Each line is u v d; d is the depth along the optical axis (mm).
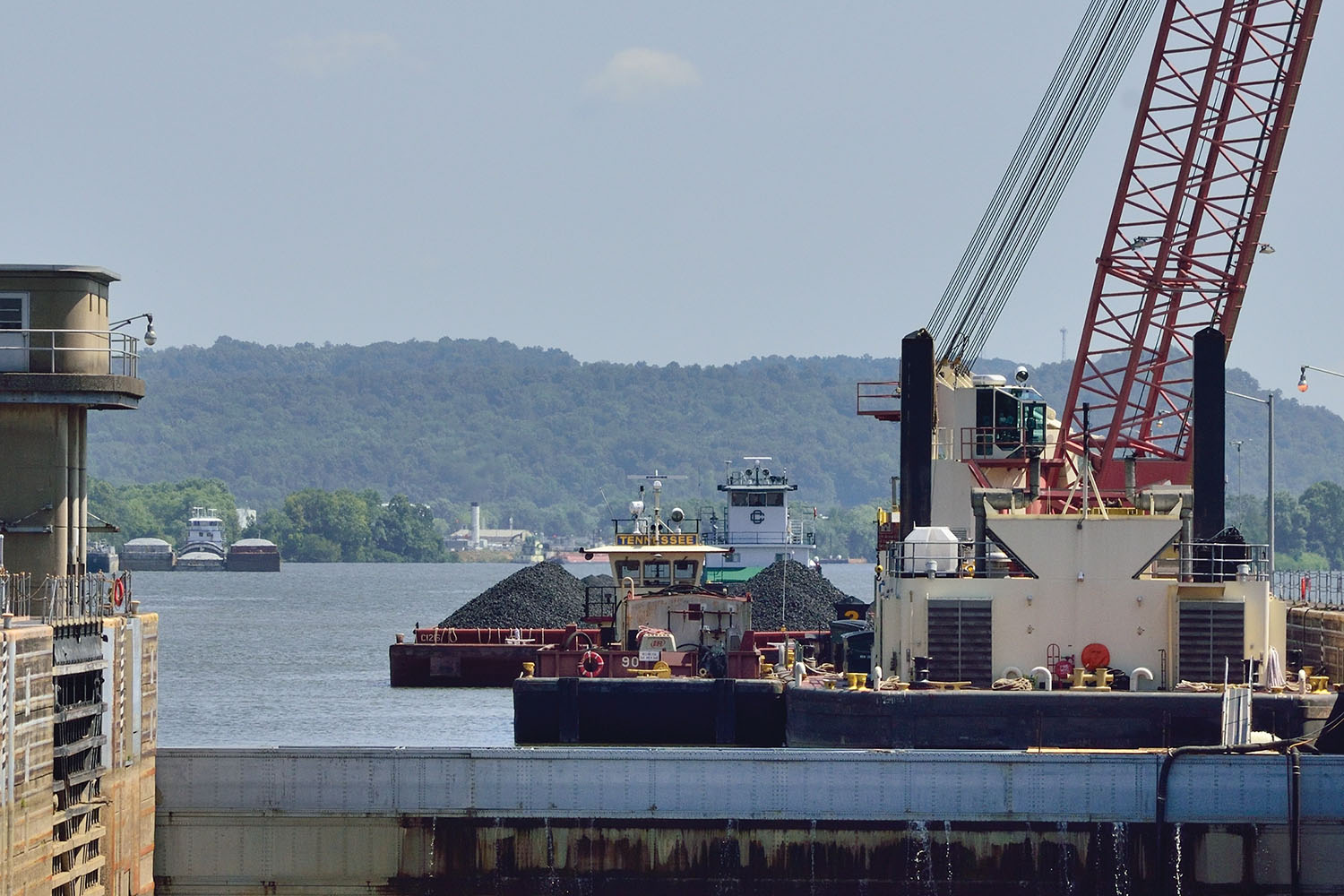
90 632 189750
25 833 171250
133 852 199625
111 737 193125
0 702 166125
